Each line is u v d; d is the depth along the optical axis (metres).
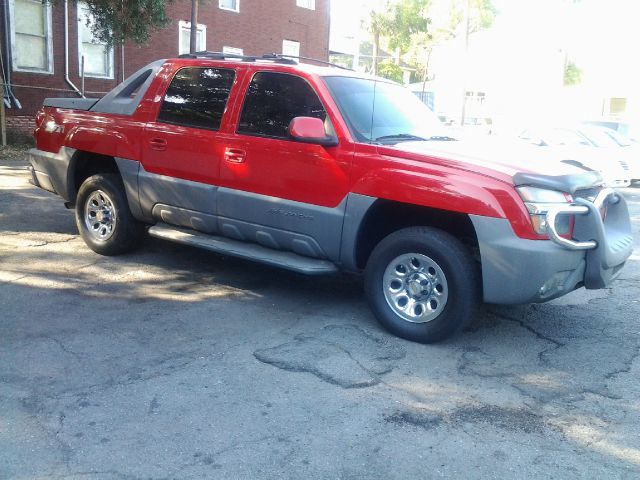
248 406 3.90
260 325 5.21
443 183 4.64
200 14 21.11
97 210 6.88
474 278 4.66
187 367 4.39
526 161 4.87
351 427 3.71
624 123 19.08
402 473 3.29
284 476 3.23
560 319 5.65
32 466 3.23
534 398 4.15
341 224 5.10
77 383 4.10
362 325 5.29
